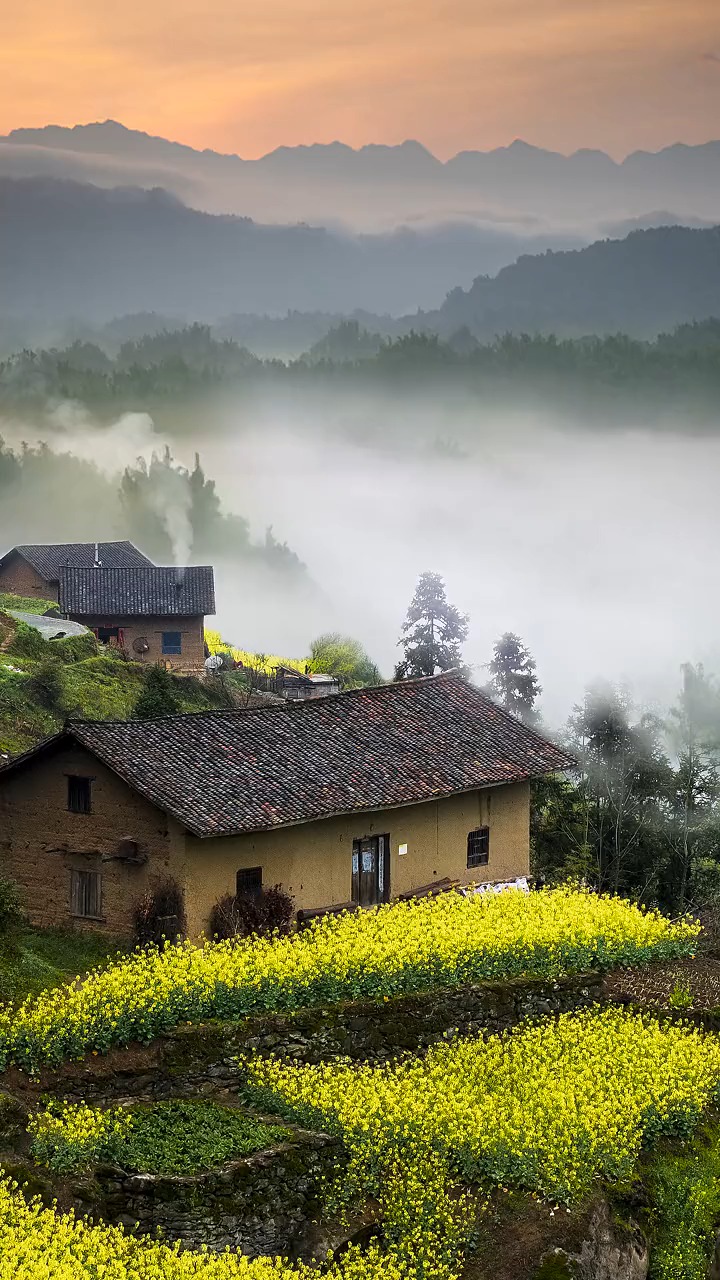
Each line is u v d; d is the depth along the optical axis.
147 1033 30.34
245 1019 31.58
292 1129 28.48
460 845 43.19
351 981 33.59
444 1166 28.75
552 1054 33.78
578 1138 30.39
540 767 44.16
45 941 36.66
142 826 36.56
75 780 37.84
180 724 39.12
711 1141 32.72
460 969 35.41
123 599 79.88
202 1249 25.73
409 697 44.94
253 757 38.94
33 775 38.44
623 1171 30.38
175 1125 28.16
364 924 36.62
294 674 81.62
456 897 40.03
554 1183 29.05
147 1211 25.89
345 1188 27.77
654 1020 36.25
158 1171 26.44
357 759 40.75
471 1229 27.64
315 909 38.75
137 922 36.03
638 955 39.03
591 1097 32.03
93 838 37.44
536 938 37.31
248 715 40.81
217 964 32.53
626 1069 33.41
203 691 72.50
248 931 36.38
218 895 36.62
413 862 41.75
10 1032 28.92
